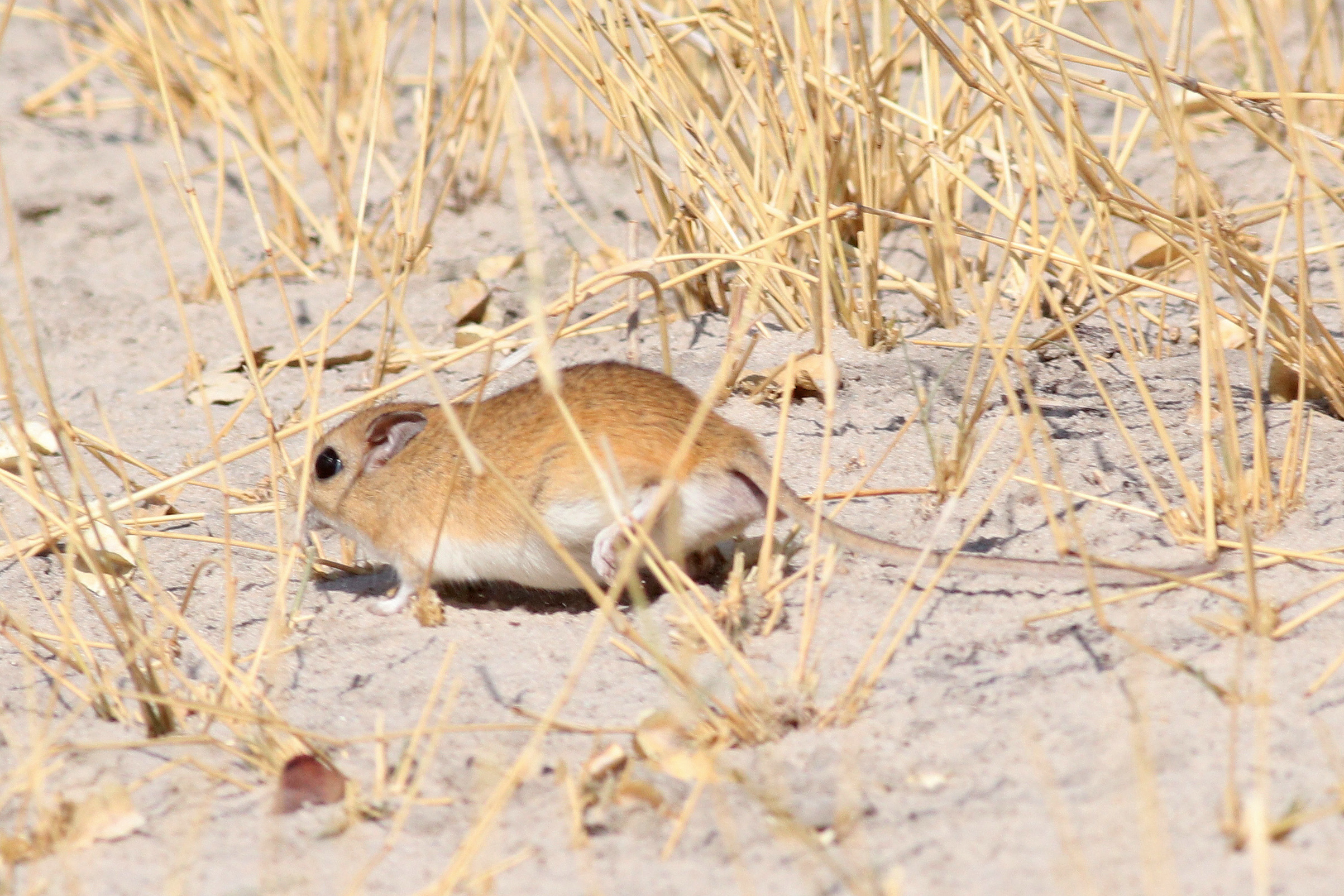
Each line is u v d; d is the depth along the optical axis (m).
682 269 16.41
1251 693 8.65
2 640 11.23
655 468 10.54
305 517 11.82
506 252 19.38
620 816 8.07
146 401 16.38
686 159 15.26
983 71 12.09
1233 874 6.92
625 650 10.22
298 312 18.31
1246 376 14.10
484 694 9.88
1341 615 9.55
